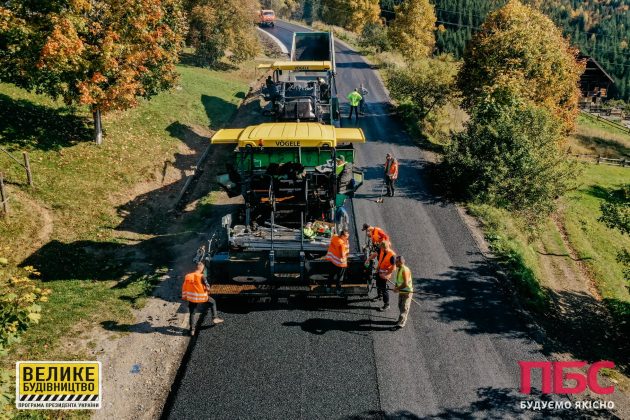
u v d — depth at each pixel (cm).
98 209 1547
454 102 2847
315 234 1123
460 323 1098
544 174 1784
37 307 775
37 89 1581
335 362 958
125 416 841
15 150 1606
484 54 2528
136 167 1839
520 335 1075
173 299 1167
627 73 10756
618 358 1156
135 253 1376
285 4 9394
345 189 1262
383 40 5231
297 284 1101
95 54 1573
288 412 840
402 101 2942
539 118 1958
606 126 5788
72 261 1288
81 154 1755
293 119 1683
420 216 1633
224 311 1111
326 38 2512
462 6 11294
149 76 1867
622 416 893
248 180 1175
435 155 2275
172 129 2245
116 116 2122
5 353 751
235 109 2830
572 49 3005
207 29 3547
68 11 1481
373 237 1185
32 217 1391
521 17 2617
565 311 1360
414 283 1251
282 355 972
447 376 938
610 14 19700
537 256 1702
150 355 978
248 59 4006
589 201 2752
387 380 919
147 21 1703
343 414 839
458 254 1401
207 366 941
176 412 837
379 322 1085
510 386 925
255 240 1093
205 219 1611
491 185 1761
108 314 1088
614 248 2159
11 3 1450
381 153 2267
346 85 3647
